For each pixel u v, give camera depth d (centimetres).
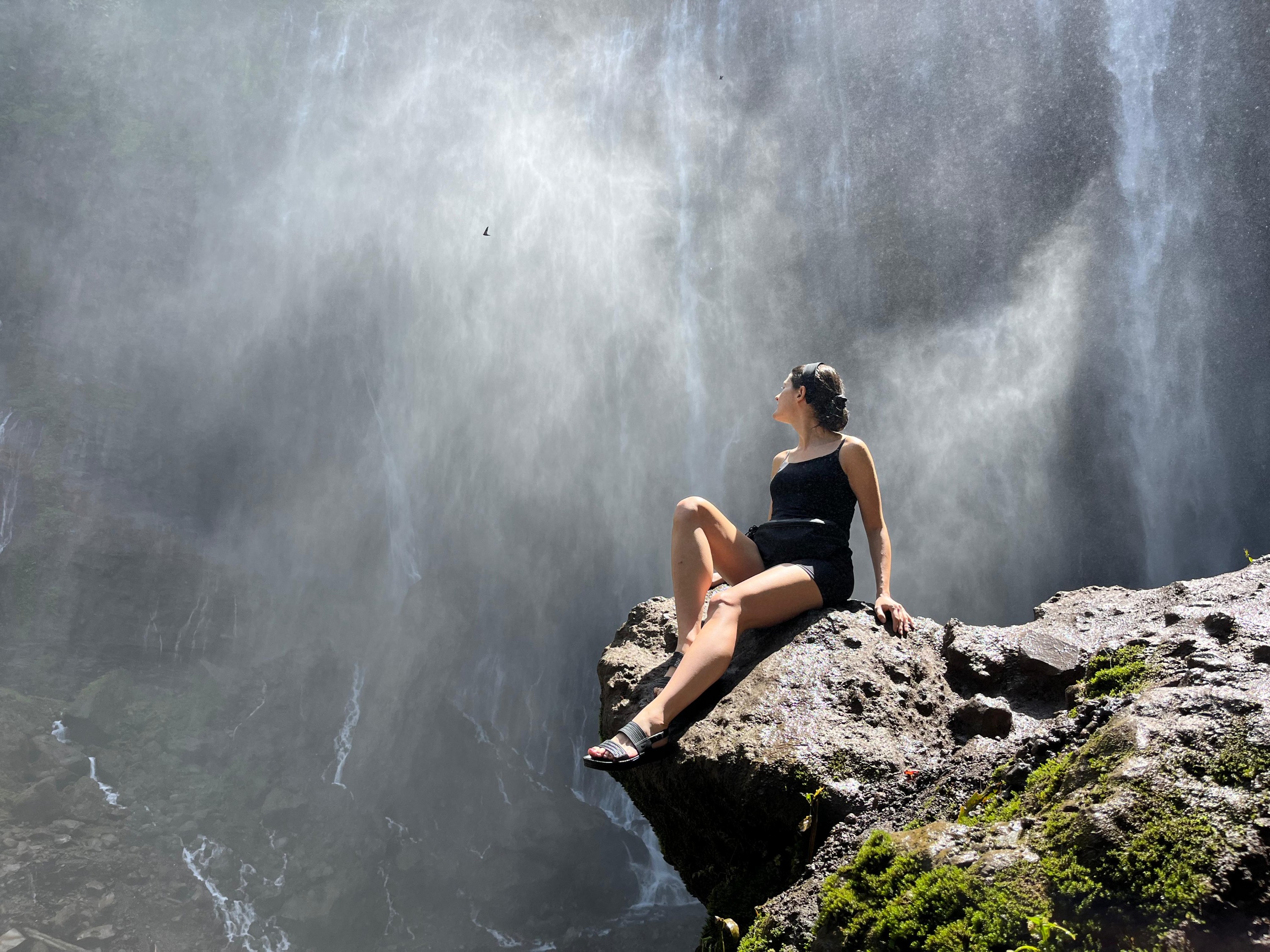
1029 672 237
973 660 246
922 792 201
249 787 1877
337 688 2223
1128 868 131
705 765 231
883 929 150
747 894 223
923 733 233
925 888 149
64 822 1644
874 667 246
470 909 1948
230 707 2038
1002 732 221
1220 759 141
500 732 2478
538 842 2117
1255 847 127
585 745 2567
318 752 2098
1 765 1686
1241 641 183
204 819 1775
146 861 1644
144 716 1922
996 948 135
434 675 2412
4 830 1590
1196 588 232
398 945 1788
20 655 1955
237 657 2202
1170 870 127
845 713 235
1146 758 146
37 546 2041
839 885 166
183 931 1571
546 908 2000
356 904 1773
